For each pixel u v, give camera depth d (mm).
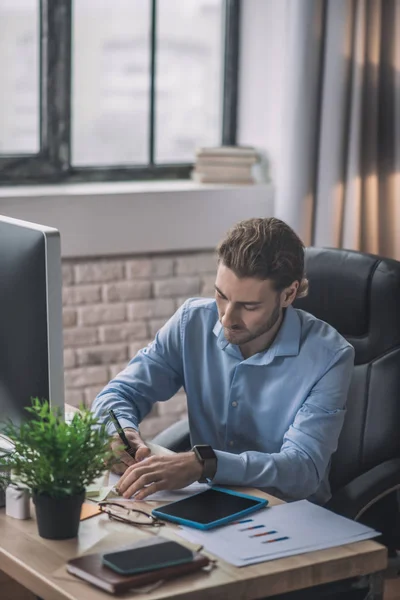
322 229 3914
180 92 4250
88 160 4094
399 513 2371
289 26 3830
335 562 1690
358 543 1764
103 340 3924
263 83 4176
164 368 2502
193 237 4000
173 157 4293
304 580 1662
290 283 2146
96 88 4051
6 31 3820
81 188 3891
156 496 1959
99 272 3863
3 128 3889
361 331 2467
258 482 2041
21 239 1922
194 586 1558
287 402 2287
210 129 4359
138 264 3939
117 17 4039
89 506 1893
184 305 2502
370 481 2271
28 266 1899
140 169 4188
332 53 3814
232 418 2355
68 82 3957
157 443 2488
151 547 1637
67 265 3795
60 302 1890
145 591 1532
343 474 2438
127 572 1549
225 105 4352
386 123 3934
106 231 3797
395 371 2402
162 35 4160
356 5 3818
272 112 4133
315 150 3883
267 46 4129
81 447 1712
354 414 2432
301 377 2270
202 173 4156
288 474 2080
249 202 4098
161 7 4137
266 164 4211
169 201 3914
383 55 3887
